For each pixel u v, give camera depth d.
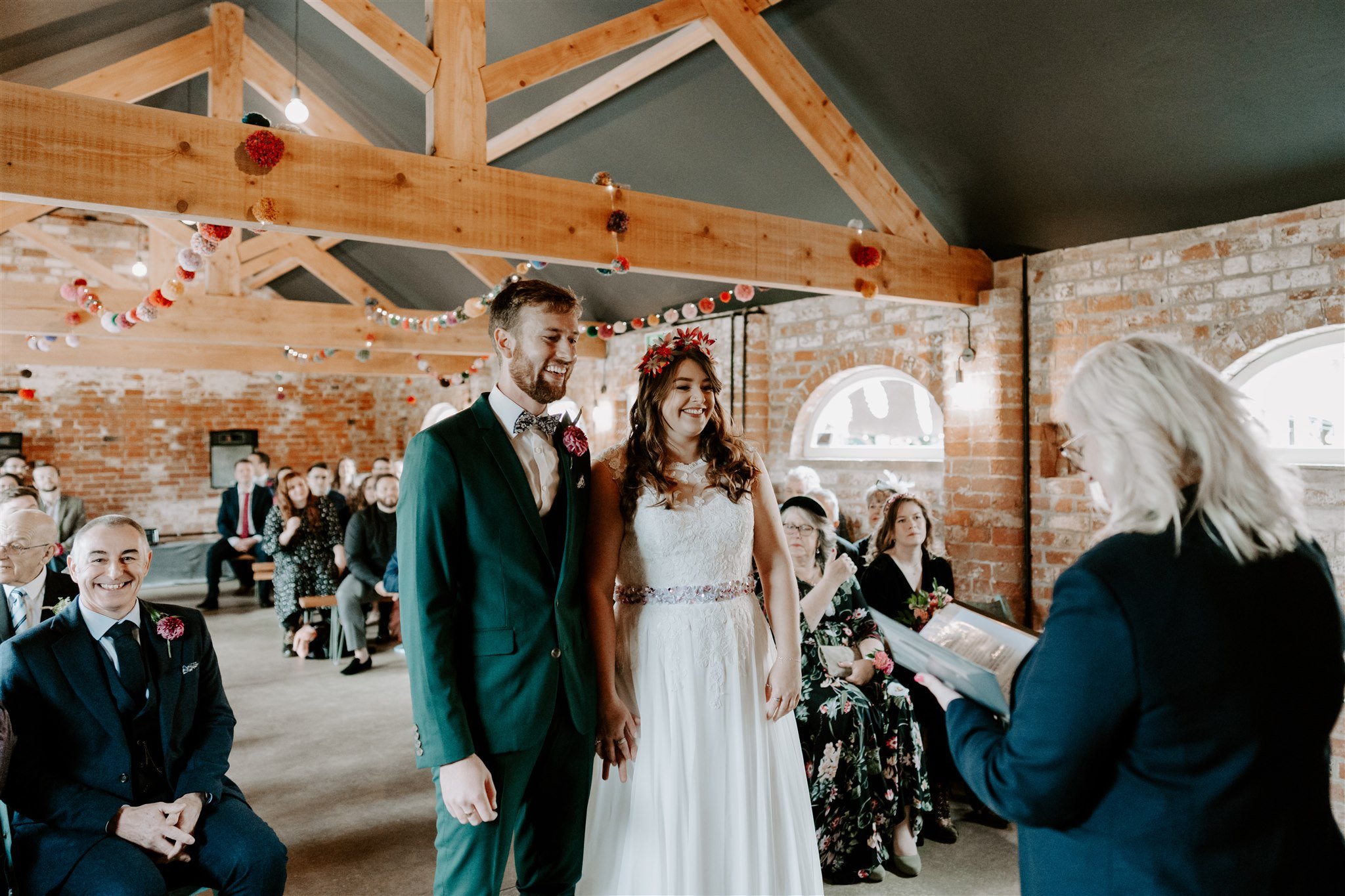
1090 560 1.03
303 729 4.31
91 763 1.98
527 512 1.70
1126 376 1.06
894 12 3.63
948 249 4.45
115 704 2.04
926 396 5.20
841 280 4.02
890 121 4.17
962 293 4.50
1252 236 3.63
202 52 5.76
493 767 1.64
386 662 5.77
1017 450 4.47
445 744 1.54
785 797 1.93
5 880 1.78
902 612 3.28
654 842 1.83
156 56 5.50
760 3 3.87
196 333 6.39
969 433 4.65
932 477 5.11
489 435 1.72
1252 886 0.95
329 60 5.86
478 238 3.13
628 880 1.85
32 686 1.96
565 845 1.78
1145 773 0.98
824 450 5.81
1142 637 0.96
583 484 1.83
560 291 1.74
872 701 2.91
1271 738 0.96
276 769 3.76
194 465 10.12
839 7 3.74
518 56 3.37
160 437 9.92
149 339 6.29
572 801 1.77
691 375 1.91
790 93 3.94
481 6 3.27
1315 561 1.03
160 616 2.15
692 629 1.86
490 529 1.66
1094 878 1.02
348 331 7.02
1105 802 1.02
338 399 11.12
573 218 3.33
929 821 3.11
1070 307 4.28
